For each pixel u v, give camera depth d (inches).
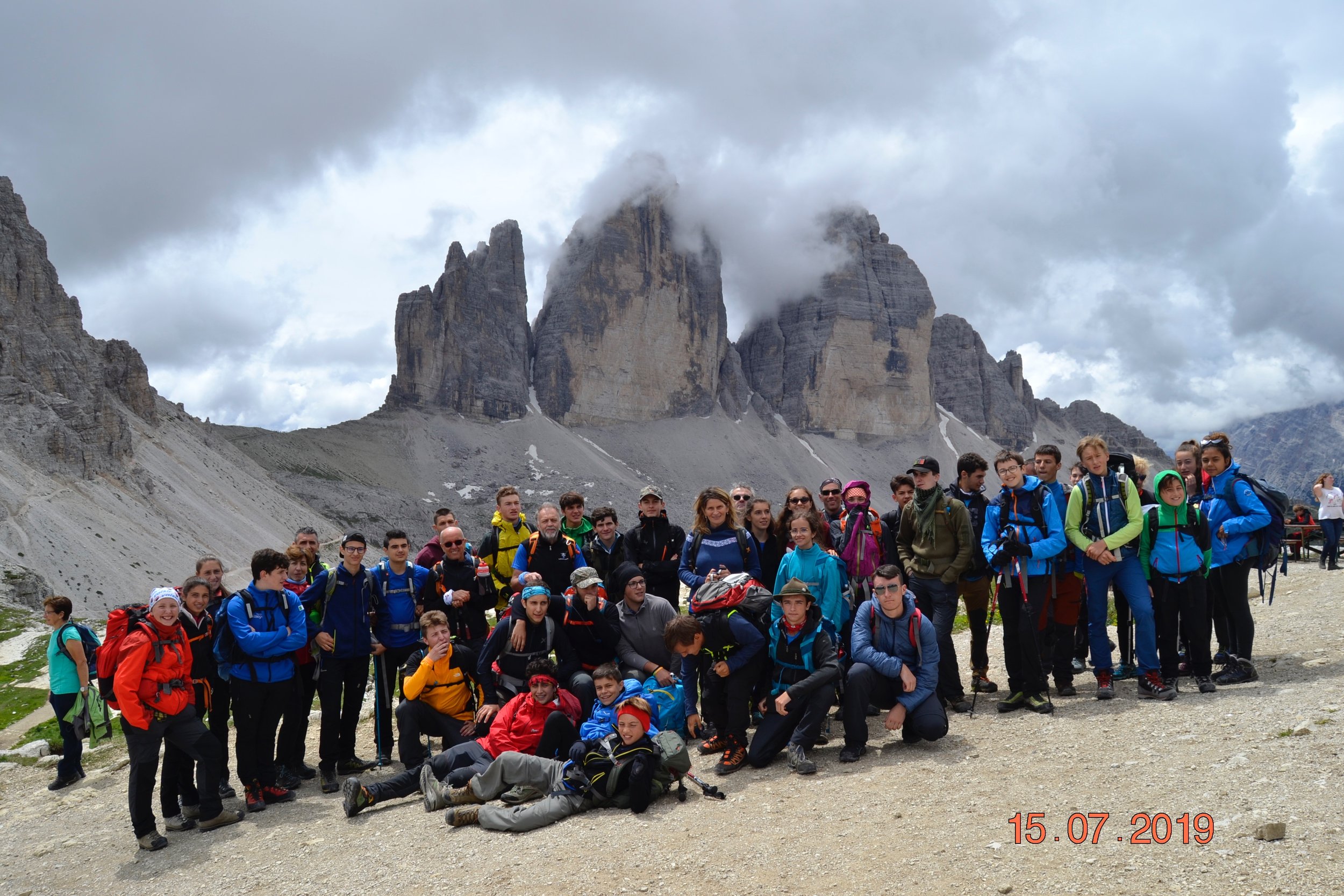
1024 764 364.8
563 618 493.0
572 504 590.2
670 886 286.4
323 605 519.2
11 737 766.5
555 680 447.5
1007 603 463.8
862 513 518.0
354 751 546.6
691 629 443.5
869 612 433.7
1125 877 243.1
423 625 498.0
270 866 380.2
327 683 510.3
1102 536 448.1
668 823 357.1
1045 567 453.1
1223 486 478.3
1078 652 582.9
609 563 561.6
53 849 460.1
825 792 369.7
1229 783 300.0
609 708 425.1
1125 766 339.0
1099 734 391.5
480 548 567.5
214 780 452.4
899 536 498.3
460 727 503.5
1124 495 450.6
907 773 377.1
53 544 3299.7
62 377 5039.4
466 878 326.3
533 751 444.5
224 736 501.0
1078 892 239.1
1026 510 463.5
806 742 419.5
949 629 475.2
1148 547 461.4
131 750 433.1
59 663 587.2
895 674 413.7
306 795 501.0
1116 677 515.5
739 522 541.6
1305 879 223.5
